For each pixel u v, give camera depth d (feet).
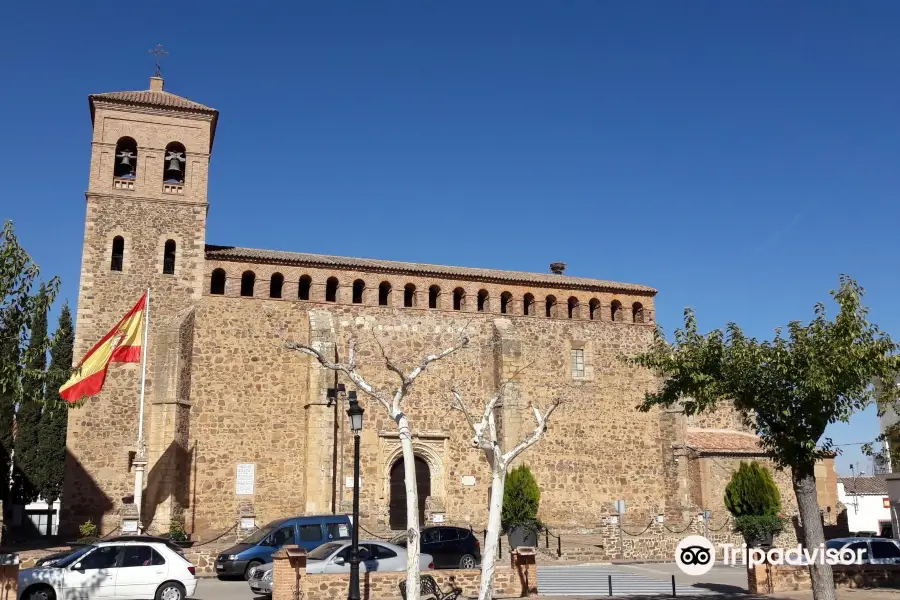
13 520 153.58
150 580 70.44
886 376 67.41
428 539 90.48
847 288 67.21
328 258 134.10
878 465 120.57
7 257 69.41
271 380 122.42
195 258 123.13
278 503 118.73
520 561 77.25
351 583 62.39
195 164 126.72
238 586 82.23
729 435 150.20
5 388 68.44
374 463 123.54
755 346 67.31
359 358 126.93
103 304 117.50
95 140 123.03
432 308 134.62
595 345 141.90
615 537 114.62
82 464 111.14
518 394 131.44
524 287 140.36
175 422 112.27
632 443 139.54
